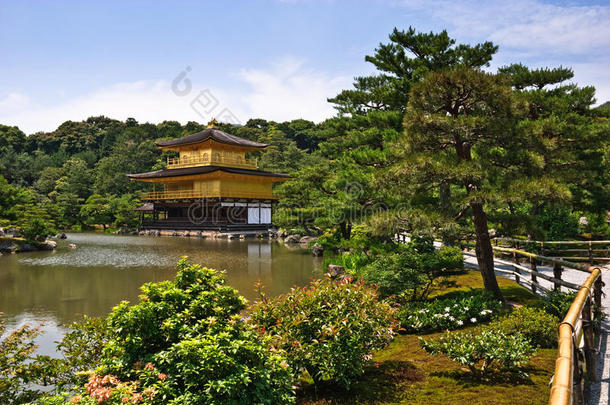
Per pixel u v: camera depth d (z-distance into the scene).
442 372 6.23
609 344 6.49
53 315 13.62
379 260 11.82
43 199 74.50
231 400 4.17
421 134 10.09
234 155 62.94
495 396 5.21
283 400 4.65
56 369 5.70
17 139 111.56
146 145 96.19
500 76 9.88
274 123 109.06
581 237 22.06
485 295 10.34
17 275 21.53
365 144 20.45
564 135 17.09
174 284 5.61
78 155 102.06
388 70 20.81
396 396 5.57
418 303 10.18
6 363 5.73
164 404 4.08
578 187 20.56
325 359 5.84
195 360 4.29
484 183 9.96
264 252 32.47
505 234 10.75
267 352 5.05
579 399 3.96
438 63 19.12
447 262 12.07
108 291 17.47
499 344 5.79
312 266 24.14
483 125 9.64
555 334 6.88
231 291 5.41
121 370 4.56
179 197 58.84
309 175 28.17
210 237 51.09
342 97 22.48
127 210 63.84
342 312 6.40
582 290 4.99
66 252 32.78
